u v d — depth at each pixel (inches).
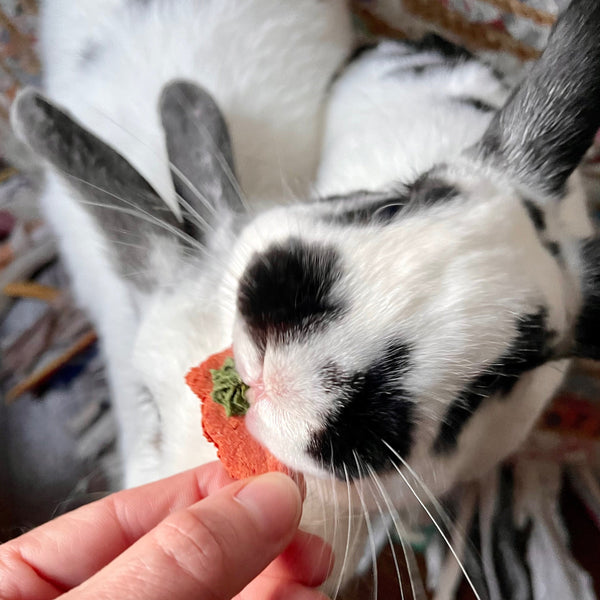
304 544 8.3
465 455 8.4
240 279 7.4
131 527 8.0
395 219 7.3
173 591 5.8
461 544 11.3
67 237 12.8
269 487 6.5
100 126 11.9
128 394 11.4
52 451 13.5
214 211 9.4
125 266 10.1
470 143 10.0
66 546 7.6
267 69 12.6
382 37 15.1
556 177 8.4
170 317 9.5
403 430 6.8
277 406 6.8
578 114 8.2
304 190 11.7
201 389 8.0
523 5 14.1
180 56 12.0
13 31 14.6
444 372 6.8
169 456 9.2
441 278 6.8
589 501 12.2
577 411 12.4
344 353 6.7
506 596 11.5
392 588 10.8
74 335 14.4
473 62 12.7
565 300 8.1
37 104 9.3
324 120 13.2
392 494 7.8
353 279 6.8
